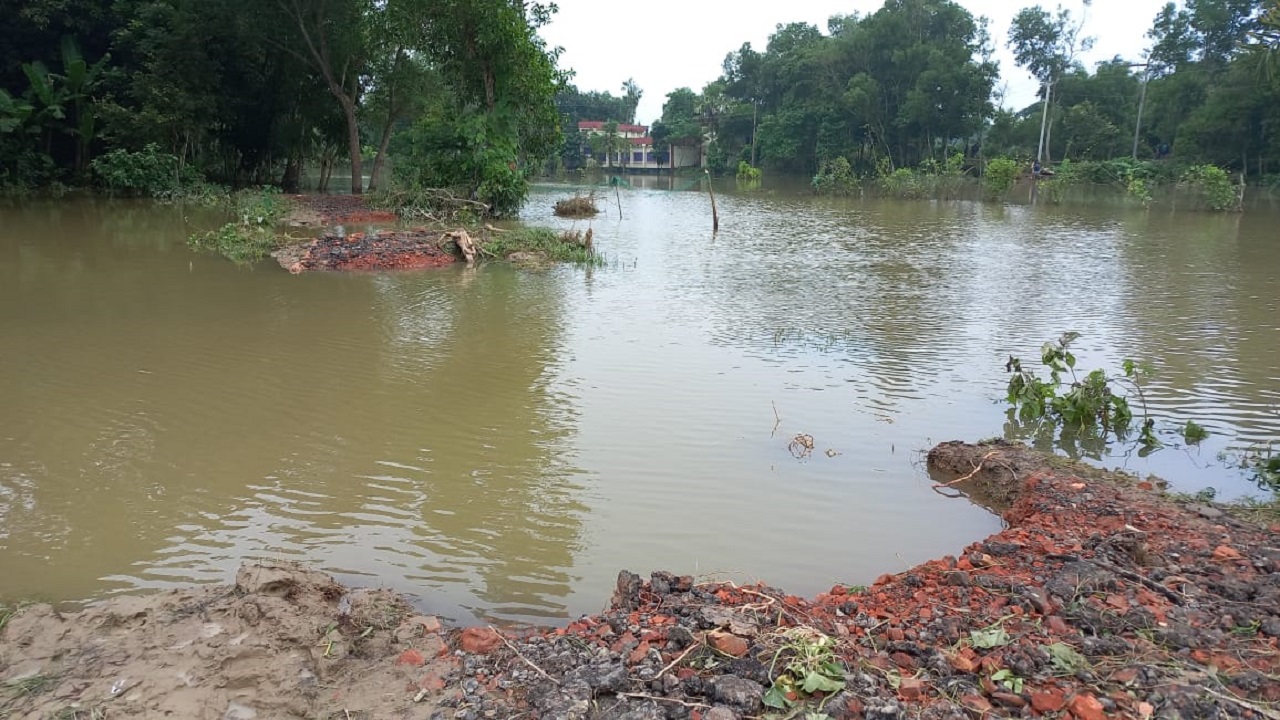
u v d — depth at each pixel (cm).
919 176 4766
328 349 1065
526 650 427
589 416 830
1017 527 583
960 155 4816
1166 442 780
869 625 433
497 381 941
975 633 414
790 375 978
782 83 7525
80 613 469
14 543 565
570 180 6216
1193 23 5434
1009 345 1126
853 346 1116
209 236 2003
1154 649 393
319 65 3353
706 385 935
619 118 10950
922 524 616
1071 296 1495
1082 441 782
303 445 745
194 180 3098
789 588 525
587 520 613
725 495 655
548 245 2002
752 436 780
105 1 3022
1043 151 5712
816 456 736
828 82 6638
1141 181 3884
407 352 1059
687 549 573
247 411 830
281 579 491
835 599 482
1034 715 349
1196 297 1483
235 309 1283
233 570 537
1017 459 694
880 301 1443
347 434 773
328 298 1388
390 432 780
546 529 599
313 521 605
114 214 2491
